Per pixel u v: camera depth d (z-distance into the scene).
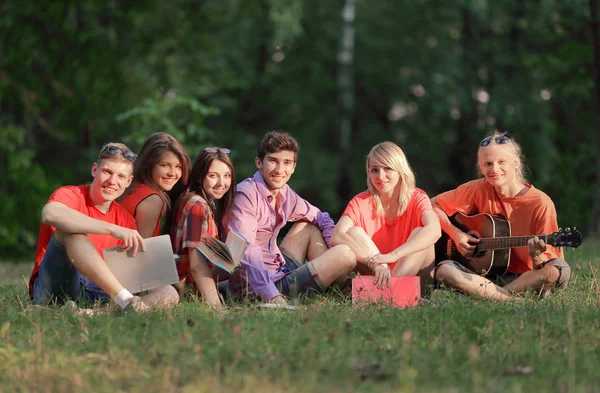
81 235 7.00
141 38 24.61
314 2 34.22
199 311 6.77
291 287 8.04
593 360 5.23
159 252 7.13
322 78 35.34
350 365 5.05
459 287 7.88
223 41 32.12
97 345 5.61
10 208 22.39
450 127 35.25
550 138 29.70
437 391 4.61
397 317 6.52
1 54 22.41
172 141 7.95
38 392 4.72
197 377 4.87
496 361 5.25
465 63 29.92
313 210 8.84
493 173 8.21
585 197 27.78
